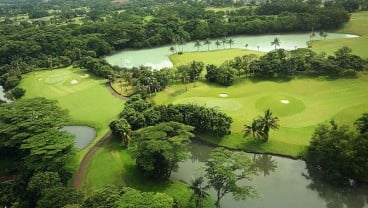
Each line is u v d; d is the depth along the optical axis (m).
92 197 62.19
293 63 142.88
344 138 81.12
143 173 83.62
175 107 105.31
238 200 74.25
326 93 125.31
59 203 62.06
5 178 86.12
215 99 123.19
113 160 90.62
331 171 81.19
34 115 96.56
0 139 90.56
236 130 101.69
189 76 143.88
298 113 110.31
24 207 70.12
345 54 145.50
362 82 131.75
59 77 160.88
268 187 81.44
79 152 95.75
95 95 136.75
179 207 68.31
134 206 59.62
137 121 101.75
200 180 72.56
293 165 88.75
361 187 79.00
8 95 151.38
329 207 75.19
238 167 71.69
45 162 78.69
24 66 175.12
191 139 101.56
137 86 134.62
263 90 131.75
